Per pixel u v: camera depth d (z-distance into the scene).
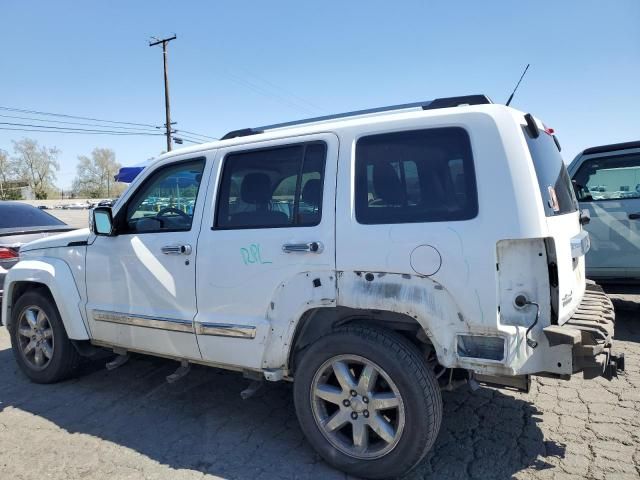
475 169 2.66
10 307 4.84
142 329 3.84
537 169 2.76
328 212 3.02
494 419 3.67
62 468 3.16
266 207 3.32
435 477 2.95
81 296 4.29
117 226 4.01
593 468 2.99
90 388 4.50
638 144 5.80
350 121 3.16
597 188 6.02
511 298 2.60
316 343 3.01
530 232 2.52
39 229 7.36
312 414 3.07
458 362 2.64
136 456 3.29
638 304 6.07
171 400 4.20
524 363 2.58
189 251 3.55
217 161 3.60
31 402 4.23
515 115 2.74
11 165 87.31
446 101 3.11
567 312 2.79
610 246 5.80
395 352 2.76
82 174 92.19
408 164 2.86
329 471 3.05
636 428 3.46
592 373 2.62
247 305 3.30
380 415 2.89
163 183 3.95
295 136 3.28
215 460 3.21
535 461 3.09
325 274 2.99
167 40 32.38
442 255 2.64
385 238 2.80
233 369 3.49
